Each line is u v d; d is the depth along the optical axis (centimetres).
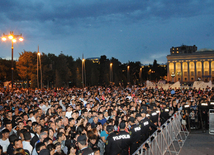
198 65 11400
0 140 589
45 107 1169
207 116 1286
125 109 1058
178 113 1153
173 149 925
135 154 496
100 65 8544
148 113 857
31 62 4966
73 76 6112
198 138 1096
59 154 456
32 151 531
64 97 1495
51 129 619
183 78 11588
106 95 1723
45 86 6056
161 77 12975
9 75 6488
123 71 9719
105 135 632
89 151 434
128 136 566
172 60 11756
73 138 578
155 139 699
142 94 1767
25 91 2352
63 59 5772
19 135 625
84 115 848
